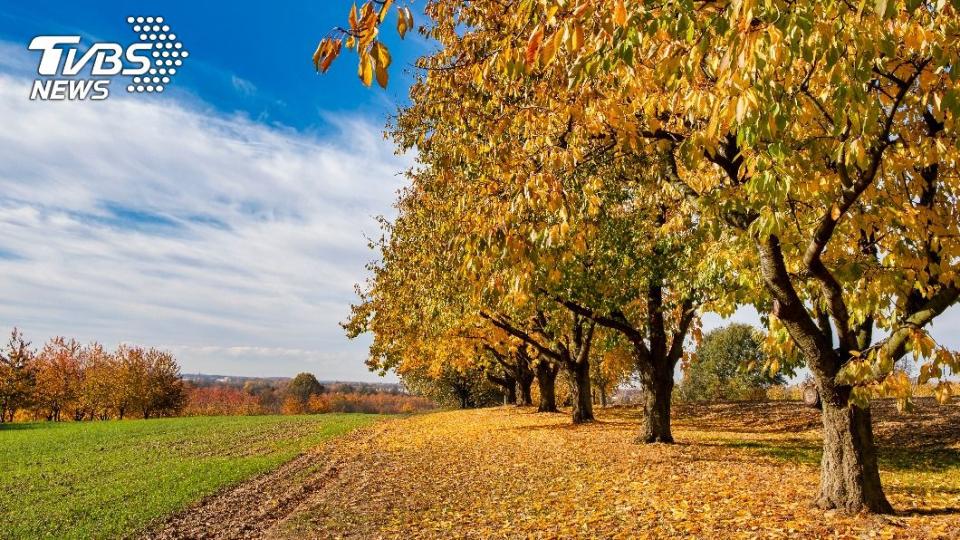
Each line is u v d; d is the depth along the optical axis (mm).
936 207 7164
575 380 25531
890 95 5805
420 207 18953
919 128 7102
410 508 10984
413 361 35094
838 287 7586
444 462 16609
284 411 83062
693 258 12094
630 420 26031
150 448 23641
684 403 34219
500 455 17031
